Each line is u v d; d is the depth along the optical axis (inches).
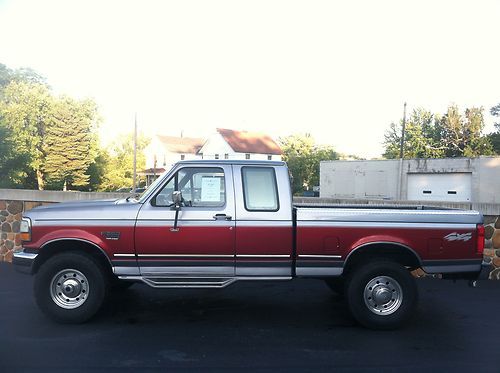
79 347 222.8
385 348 227.1
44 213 256.7
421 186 1583.4
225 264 254.4
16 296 312.3
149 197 257.1
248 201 256.8
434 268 257.1
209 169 260.2
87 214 254.7
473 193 1473.9
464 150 2513.5
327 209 261.3
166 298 314.5
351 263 263.1
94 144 2482.8
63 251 263.0
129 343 229.1
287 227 254.2
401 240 254.8
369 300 253.4
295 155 2603.3
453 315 283.3
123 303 300.8
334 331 251.9
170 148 3189.0
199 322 264.7
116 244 252.7
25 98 2287.2
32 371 194.5
